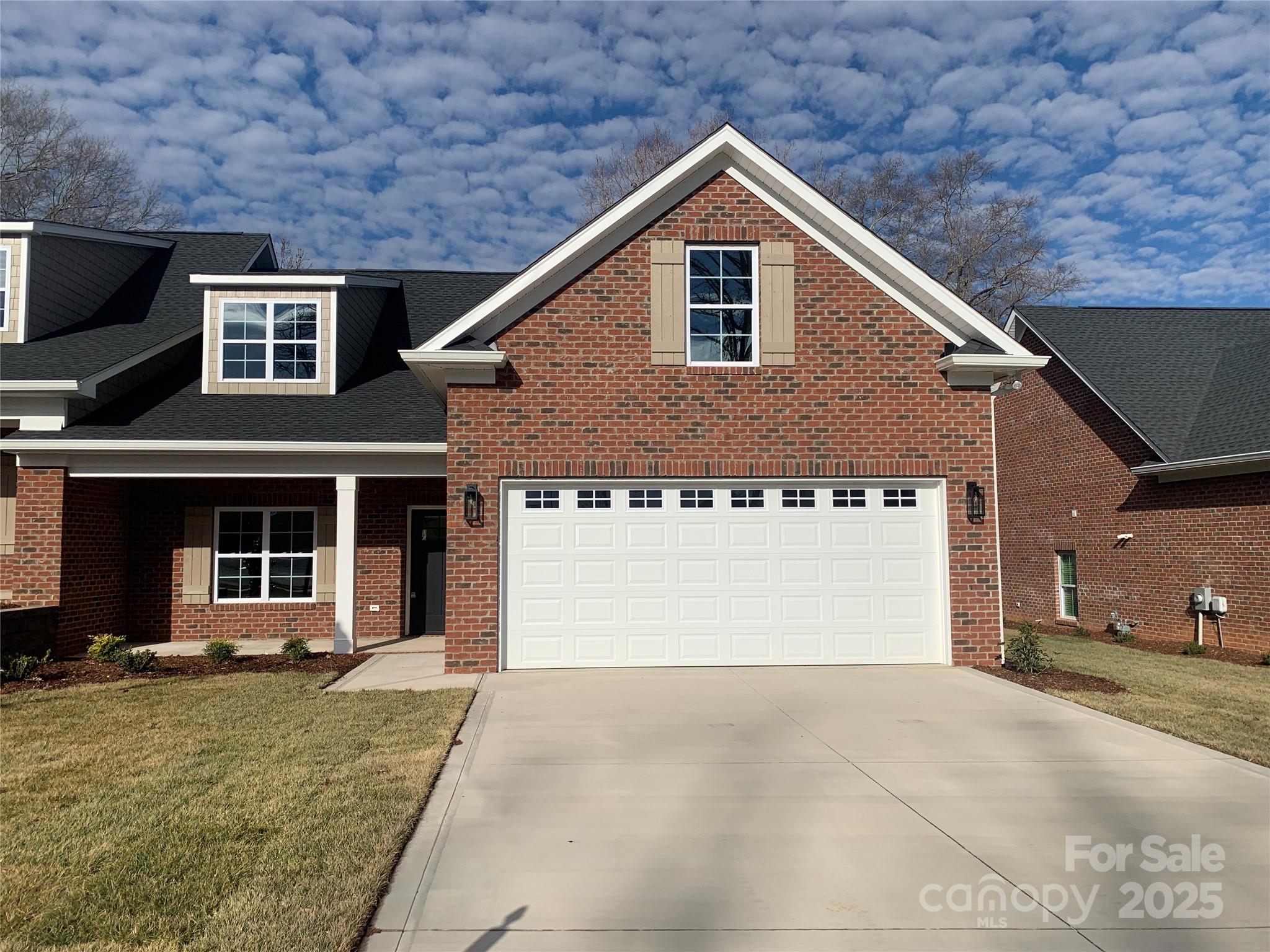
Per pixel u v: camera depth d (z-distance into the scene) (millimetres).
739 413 11352
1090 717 8500
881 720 8344
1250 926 4219
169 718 8406
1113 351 19391
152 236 17391
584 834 5344
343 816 5520
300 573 15195
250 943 3914
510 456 11117
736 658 11273
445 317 17672
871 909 4352
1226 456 14336
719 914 4289
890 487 11594
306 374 14766
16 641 11539
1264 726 8242
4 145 30281
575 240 11078
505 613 11086
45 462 12727
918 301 11578
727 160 11531
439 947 3959
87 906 4305
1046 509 20281
